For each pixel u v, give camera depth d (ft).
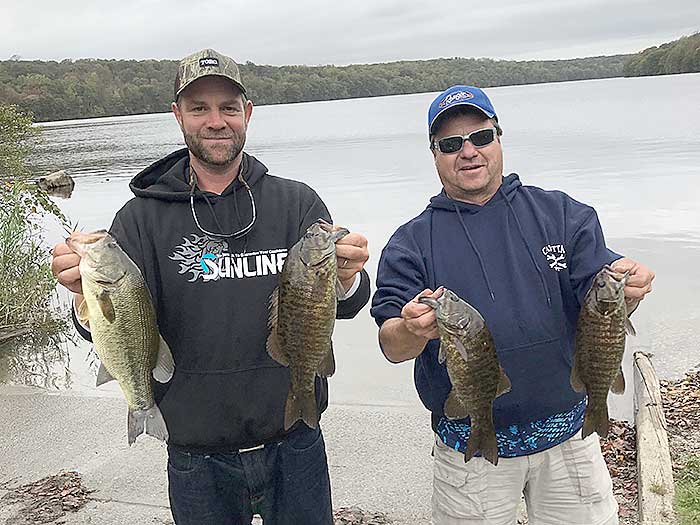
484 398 3.57
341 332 10.43
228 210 3.79
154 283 3.76
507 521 3.89
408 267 3.92
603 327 3.51
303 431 3.84
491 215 3.98
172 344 3.73
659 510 4.77
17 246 12.28
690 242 14.42
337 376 8.71
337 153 46.21
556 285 3.84
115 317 3.32
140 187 3.96
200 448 3.73
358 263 3.47
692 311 10.07
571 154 34.35
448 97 3.96
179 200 3.81
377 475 6.08
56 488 6.15
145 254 3.75
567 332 3.87
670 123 50.39
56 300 13.00
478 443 3.62
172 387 3.71
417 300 3.49
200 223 3.78
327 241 3.36
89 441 7.15
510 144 42.24
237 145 3.79
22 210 12.80
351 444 6.68
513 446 3.80
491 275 3.85
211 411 3.68
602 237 3.96
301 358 3.44
